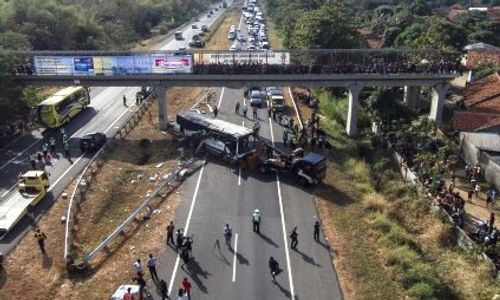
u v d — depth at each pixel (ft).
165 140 184.24
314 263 112.47
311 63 190.80
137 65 182.29
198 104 230.07
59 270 108.47
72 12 327.67
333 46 232.53
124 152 172.24
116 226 127.24
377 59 204.64
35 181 135.74
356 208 137.18
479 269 108.06
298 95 240.73
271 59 185.16
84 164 161.38
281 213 133.49
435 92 188.96
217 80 183.42
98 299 100.17
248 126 199.00
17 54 191.11
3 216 124.47
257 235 123.03
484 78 227.81
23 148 175.01
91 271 109.09
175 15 534.78
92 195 140.97
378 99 213.46
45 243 117.70
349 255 115.96
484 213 134.10
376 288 104.47
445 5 596.29
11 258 112.06
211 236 122.01
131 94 247.29
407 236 121.29
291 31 320.91
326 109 218.18
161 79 184.14
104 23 383.24
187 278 106.11
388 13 438.81
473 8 511.40
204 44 375.86
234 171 158.40
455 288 104.63
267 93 235.81
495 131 177.99
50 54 187.32
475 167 152.56
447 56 198.39
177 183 149.28
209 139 169.07
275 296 101.40
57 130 192.95
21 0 303.27
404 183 148.56
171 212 132.77
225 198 140.87
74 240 119.65
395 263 111.75
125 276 107.04
